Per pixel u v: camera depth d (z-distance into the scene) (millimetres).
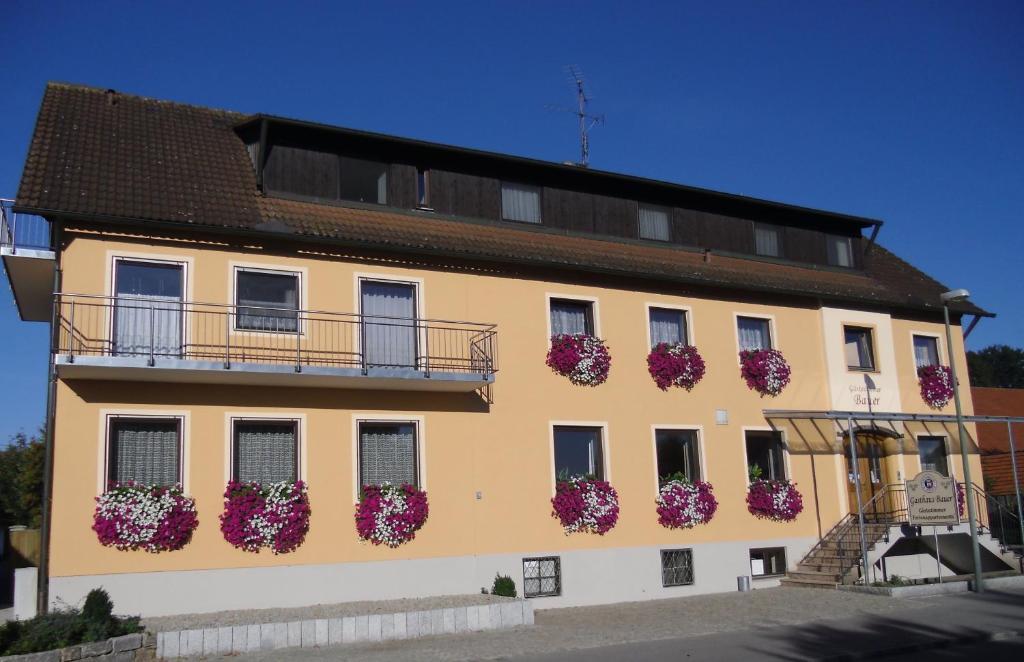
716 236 22594
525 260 17984
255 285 15812
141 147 16906
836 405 22281
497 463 17422
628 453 19000
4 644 10883
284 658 11547
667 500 19094
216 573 14484
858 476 21062
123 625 12203
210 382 14969
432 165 18812
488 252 17672
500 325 18031
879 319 23641
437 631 13406
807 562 20719
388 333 16875
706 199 22516
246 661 11391
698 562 19297
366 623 12836
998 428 31375
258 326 15617
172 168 16578
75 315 14164
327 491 15664
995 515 25422
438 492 16703
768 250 23516
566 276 19094
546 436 18078
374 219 17484
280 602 14859
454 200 18922
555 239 19734
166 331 14945
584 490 18125
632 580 18344
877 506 22516
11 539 21828
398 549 16062
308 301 16109
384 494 15977
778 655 11984
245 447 15359
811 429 21828
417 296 17281
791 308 22312
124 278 14781
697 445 20047
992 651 12672
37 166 15117
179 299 15102
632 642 12945
